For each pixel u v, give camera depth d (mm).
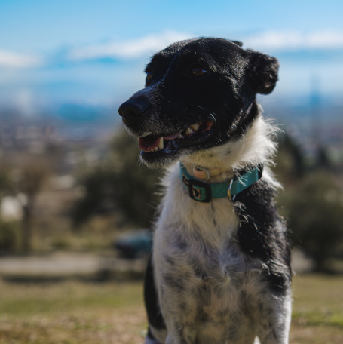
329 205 23125
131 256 24891
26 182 34406
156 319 3152
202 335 2871
